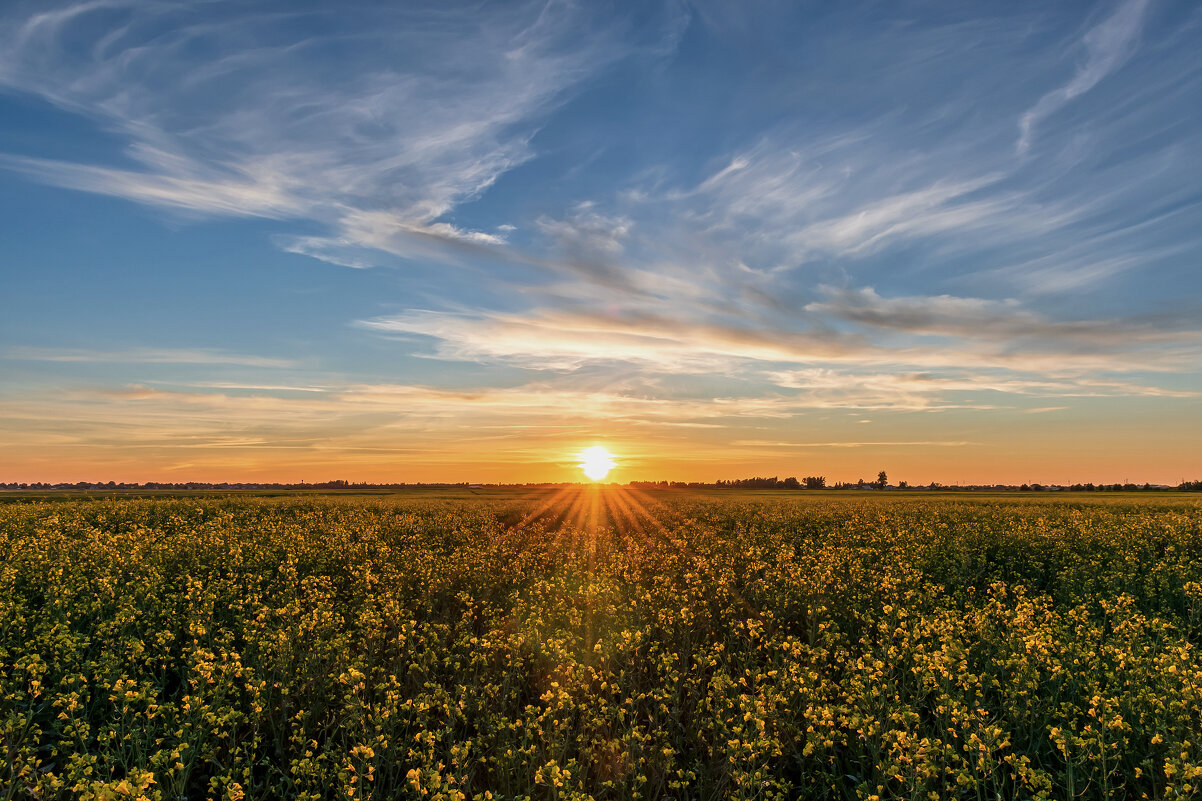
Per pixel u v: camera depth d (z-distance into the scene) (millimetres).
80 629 12602
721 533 30234
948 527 29688
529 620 11602
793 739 8000
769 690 8234
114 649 10367
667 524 34438
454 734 8602
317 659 9852
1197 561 19688
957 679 8648
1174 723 7199
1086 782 7238
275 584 16750
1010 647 9852
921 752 6539
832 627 12250
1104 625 12500
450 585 16047
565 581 15609
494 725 8047
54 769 8086
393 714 7742
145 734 7715
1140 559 20688
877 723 7418
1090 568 17859
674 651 11555
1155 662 8641
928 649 10203
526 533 29688
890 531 27344
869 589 15305
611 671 9844
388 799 6867
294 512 40062
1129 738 7785
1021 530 25328
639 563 18781
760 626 10922
